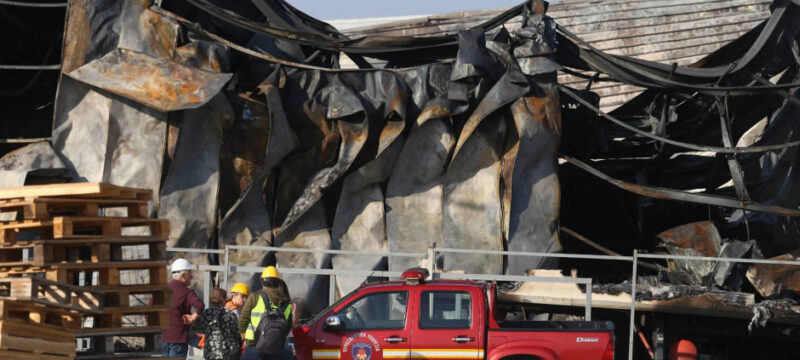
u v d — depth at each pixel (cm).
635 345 1507
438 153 1666
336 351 1117
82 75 1551
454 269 1652
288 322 1154
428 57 1764
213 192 1594
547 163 1691
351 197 1677
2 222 905
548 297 1493
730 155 1733
